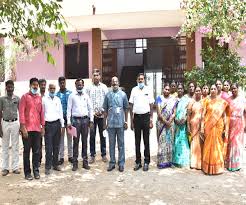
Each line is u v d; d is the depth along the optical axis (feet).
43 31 15.90
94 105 27.14
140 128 25.04
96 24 48.88
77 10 43.86
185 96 25.61
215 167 23.32
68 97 25.82
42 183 22.11
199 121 24.72
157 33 51.34
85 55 53.42
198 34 48.37
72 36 53.06
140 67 63.46
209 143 23.67
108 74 53.57
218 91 26.13
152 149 31.40
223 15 24.29
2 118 24.21
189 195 19.34
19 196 19.69
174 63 53.31
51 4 15.72
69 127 24.76
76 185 21.57
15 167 24.53
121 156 24.84
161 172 24.18
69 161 27.50
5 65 43.16
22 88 51.08
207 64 32.94
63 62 53.88
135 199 18.86
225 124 24.23
